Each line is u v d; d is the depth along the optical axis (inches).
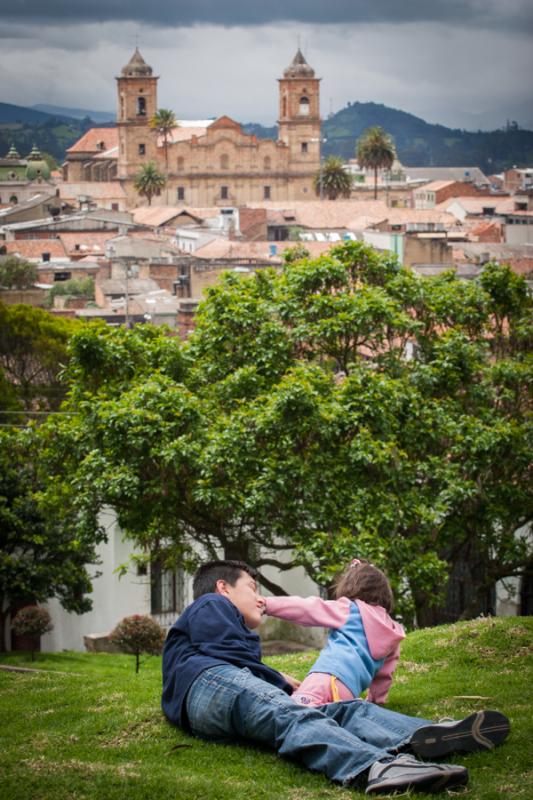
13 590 1203.2
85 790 297.1
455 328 1095.0
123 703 402.3
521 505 978.1
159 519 929.5
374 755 296.8
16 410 1787.6
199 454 868.0
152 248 5600.4
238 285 1079.0
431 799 284.7
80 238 6505.9
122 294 4375.0
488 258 4121.6
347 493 875.4
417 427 948.0
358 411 898.7
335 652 345.1
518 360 1109.1
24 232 6565.0
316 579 845.2
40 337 1867.6
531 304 1124.5
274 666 501.7
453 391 1035.3
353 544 820.0
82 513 1019.3
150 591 1343.5
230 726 322.7
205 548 981.8
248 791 293.0
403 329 1020.5
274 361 1004.6
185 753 321.7
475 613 1003.3
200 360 1037.8
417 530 924.0
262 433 879.7
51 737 356.5
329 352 1031.6
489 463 938.7
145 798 292.4
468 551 1074.1
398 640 355.6
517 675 430.6
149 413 880.3
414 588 888.9
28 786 301.3
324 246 5344.5
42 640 1398.9
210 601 346.6
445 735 304.8
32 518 1190.9
